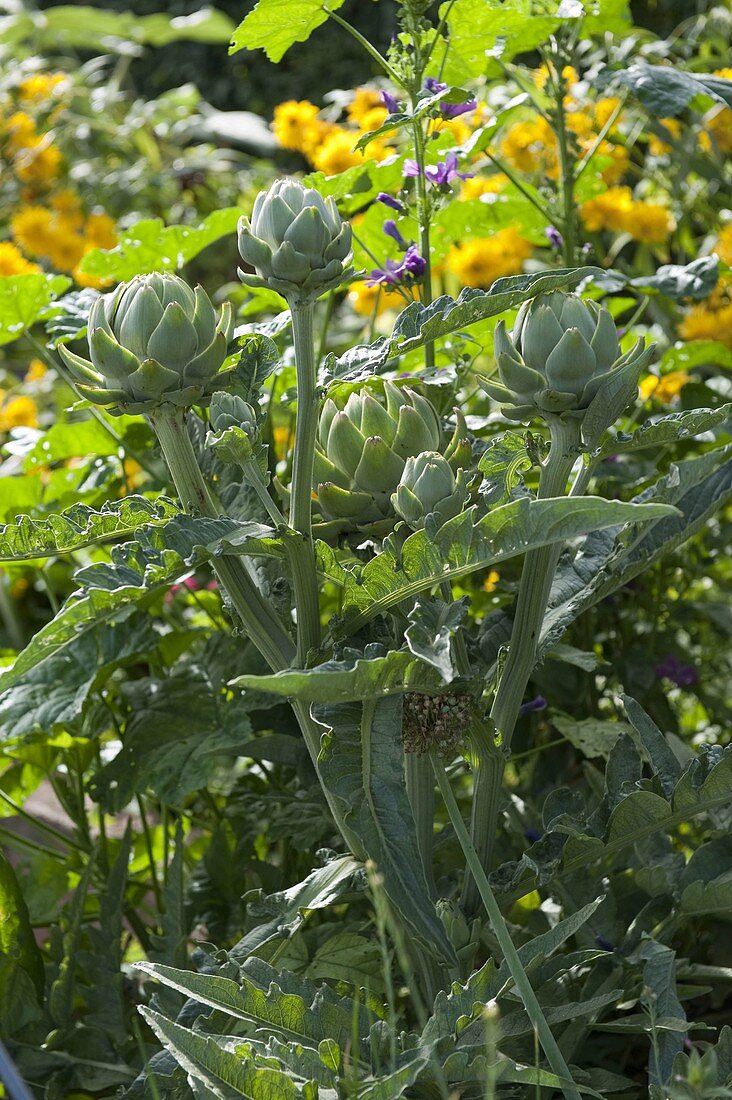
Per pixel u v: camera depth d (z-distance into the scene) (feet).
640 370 3.09
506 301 3.18
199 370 3.07
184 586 5.52
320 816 4.31
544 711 5.66
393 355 3.46
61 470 5.83
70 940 4.26
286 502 3.95
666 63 7.46
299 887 3.39
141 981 4.78
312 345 3.17
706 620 6.61
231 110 17.56
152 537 3.02
